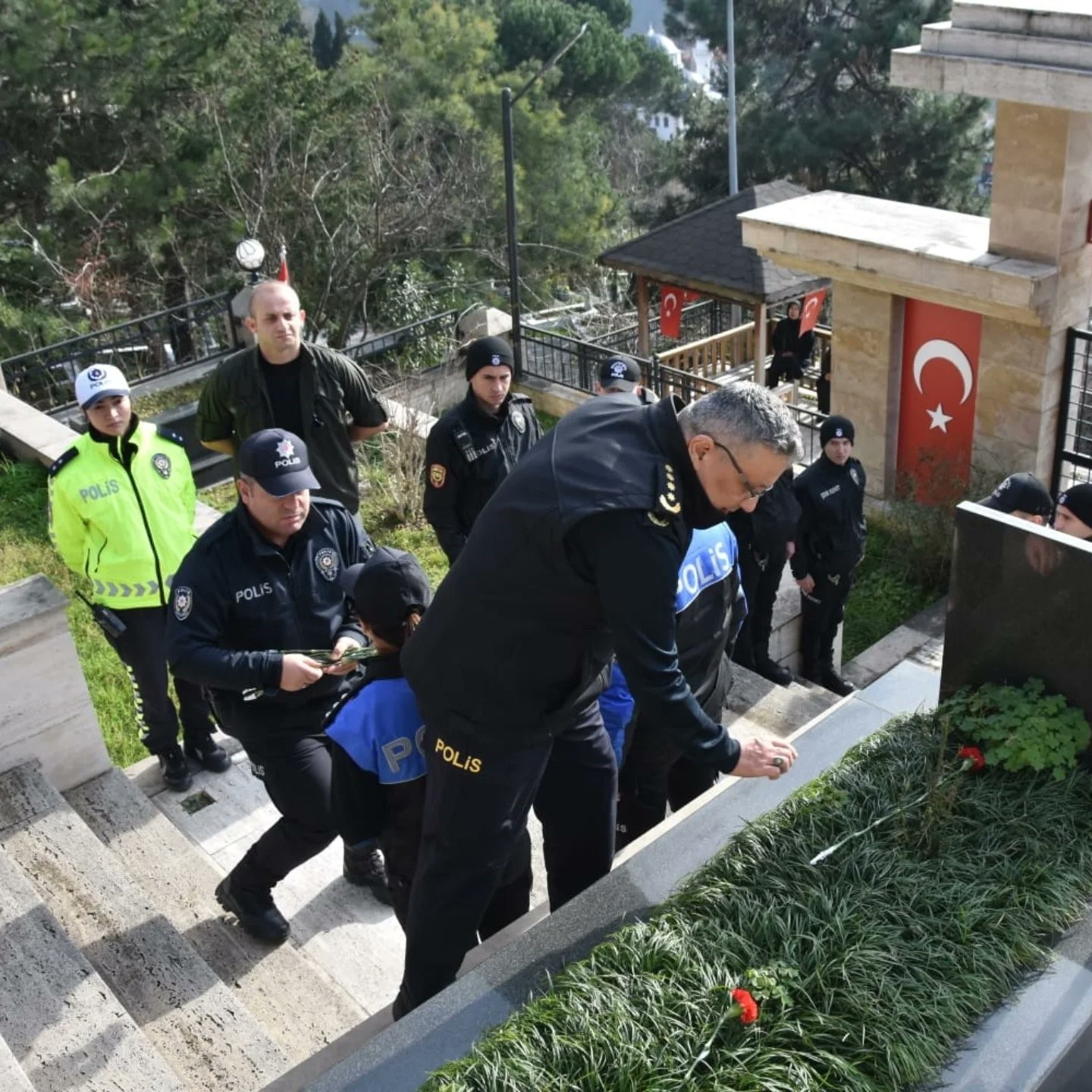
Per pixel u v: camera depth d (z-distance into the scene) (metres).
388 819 3.46
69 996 3.76
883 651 8.62
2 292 17.69
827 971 2.65
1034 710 3.24
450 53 28.11
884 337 9.99
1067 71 7.83
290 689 3.90
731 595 3.70
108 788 5.15
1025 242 8.81
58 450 9.24
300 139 19.70
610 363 5.42
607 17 46.12
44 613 4.77
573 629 2.64
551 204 28.50
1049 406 9.30
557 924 2.96
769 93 30.95
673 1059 2.46
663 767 3.99
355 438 5.88
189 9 18.55
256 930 4.34
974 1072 2.53
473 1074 2.49
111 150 18.66
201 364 12.39
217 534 4.11
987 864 2.98
